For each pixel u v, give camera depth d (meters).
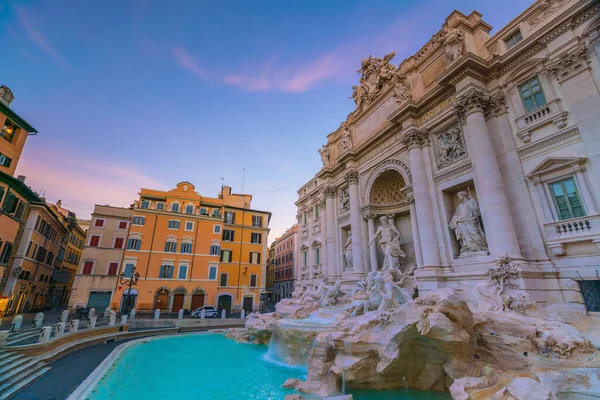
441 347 11.03
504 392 7.86
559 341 10.30
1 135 28.28
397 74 26.08
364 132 30.47
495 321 12.39
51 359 16.06
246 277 51.38
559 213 14.44
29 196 33.06
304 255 40.28
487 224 16.03
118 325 25.86
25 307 35.31
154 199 47.47
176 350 20.73
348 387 11.82
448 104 20.48
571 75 14.55
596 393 8.02
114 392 12.09
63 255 51.78
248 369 15.63
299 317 20.62
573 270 13.51
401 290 15.89
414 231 21.94
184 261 45.56
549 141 15.06
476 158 16.97
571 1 15.19
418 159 21.55
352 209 28.69
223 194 56.19
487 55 19.05
